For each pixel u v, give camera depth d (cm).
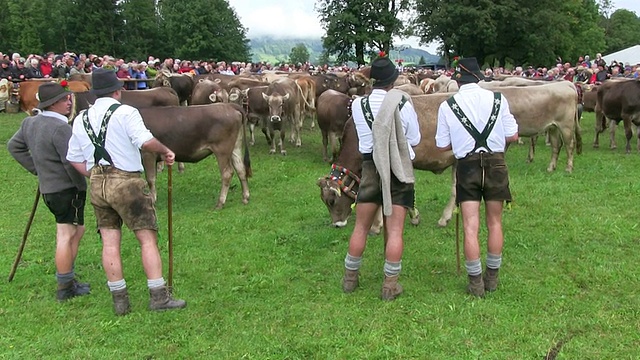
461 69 472
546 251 584
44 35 6650
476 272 471
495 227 475
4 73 1827
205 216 771
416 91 1166
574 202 771
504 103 457
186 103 1861
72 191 474
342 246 629
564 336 404
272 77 1836
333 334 418
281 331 425
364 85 1741
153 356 395
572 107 948
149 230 452
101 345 412
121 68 2123
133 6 6756
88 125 429
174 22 6856
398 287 482
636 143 1326
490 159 457
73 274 496
